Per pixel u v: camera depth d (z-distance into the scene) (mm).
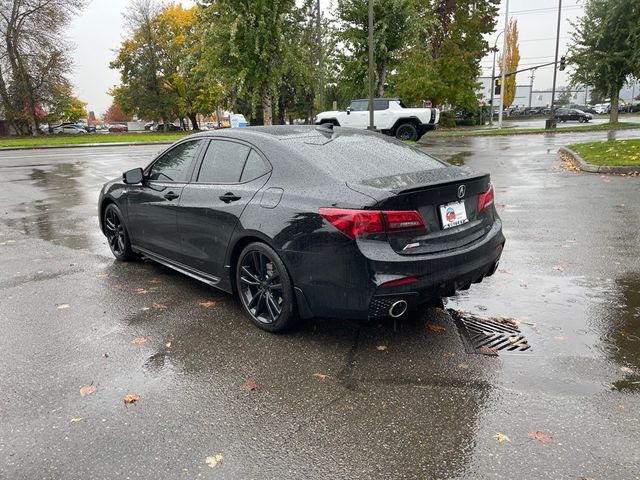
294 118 54031
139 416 2791
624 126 29641
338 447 2510
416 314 4133
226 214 4012
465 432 2604
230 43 17078
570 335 3686
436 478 2287
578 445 2475
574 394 2918
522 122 49688
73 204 9922
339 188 3395
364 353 3486
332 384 3096
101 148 27203
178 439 2588
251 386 3086
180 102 58031
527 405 2822
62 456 2465
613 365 3240
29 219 8516
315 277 3426
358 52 24188
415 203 3303
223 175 4273
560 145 19578
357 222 3191
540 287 4664
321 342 3672
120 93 60781
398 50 23531
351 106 22844
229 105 20203
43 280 5184
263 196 3785
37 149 27062
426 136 29312
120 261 5859
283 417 2768
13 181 13500
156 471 2354
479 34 44406
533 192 9523
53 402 2932
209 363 3389
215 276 4352
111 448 2521
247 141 4176
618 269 5086
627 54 24312
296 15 18703
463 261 3523
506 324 3904
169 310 4332
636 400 2848
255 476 2312
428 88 37375
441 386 3043
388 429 2646
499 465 2354
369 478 2295
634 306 4180
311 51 21469
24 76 42750
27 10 41219
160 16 56656
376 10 22641
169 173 4883
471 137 27562
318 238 3361
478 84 41875
